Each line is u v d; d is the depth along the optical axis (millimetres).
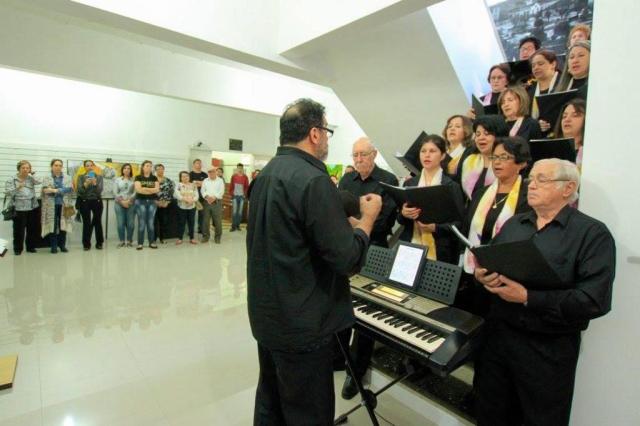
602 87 1350
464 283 1812
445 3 3123
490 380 1472
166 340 2791
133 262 4984
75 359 2480
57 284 3949
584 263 1219
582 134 1845
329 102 7848
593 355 1426
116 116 6551
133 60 4699
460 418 1860
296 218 1204
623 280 1340
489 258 1270
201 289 3945
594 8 1355
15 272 4324
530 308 1251
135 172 6652
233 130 8164
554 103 2088
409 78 3613
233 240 6922
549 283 1227
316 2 2885
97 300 3533
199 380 2297
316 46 3076
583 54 2242
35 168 5840
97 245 5730
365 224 1322
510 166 1674
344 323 1353
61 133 6031
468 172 2146
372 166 2477
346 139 8109
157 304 3482
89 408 2002
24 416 1921
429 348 1337
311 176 1201
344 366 2461
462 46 3436
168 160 7242
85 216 5574
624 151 1312
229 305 3518
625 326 1347
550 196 1279
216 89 5488
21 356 2490
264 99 6090
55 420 1901
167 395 2141
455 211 1743
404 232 2215
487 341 1476
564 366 1289
